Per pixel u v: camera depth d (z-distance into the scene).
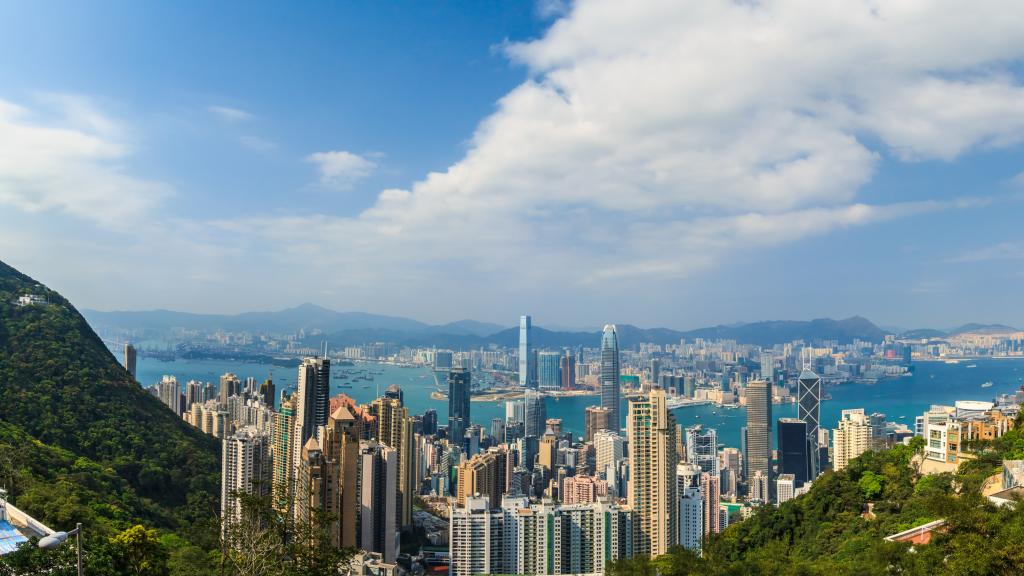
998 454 180.50
